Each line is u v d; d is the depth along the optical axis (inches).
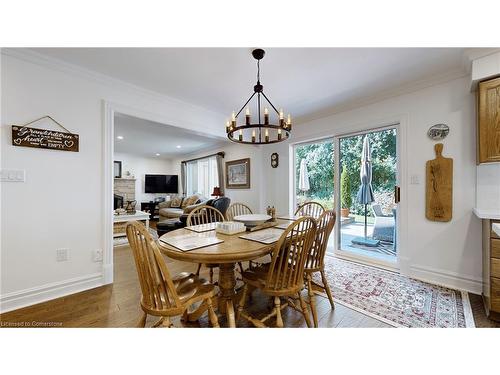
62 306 76.3
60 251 84.1
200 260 50.5
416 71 89.5
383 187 117.9
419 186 99.5
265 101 120.9
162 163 342.3
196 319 68.6
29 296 77.6
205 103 125.2
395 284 93.6
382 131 117.9
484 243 78.3
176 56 79.2
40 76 79.9
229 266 70.1
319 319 67.8
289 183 163.3
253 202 189.0
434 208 94.6
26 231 77.4
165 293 47.3
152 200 330.3
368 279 99.0
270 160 175.9
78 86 88.4
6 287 73.7
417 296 82.7
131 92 103.2
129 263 124.0
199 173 288.2
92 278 91.5
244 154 199.9
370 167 122.8
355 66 85.7
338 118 132.9
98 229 93.2
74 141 87.1
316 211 119.7
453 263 90.7
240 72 90.4
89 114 91.1
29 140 77.4
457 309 73.3
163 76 94.1
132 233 48.1
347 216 132.5
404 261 103.5
